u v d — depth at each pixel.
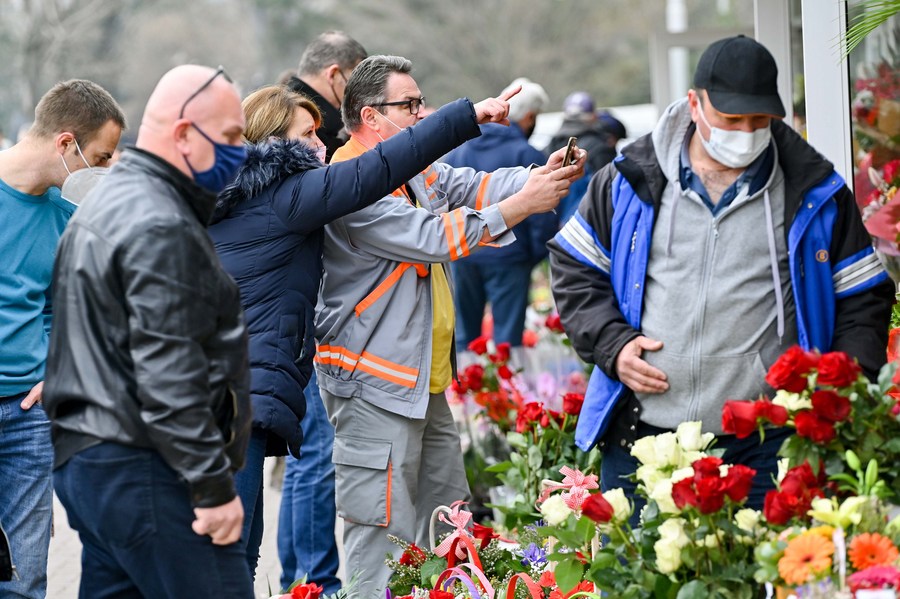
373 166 7.42
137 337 5.49
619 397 6.98
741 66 6.33
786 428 6.71
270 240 7.43
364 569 8.27
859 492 5.54
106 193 5.74
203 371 5.60
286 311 7.48
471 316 17.23
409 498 8.30
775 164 6.68
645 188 6.78
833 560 5.22
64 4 62.03
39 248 8.19
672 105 6.80
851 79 9.18
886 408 5.74
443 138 7.52
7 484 8.28
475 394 11.72
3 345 8.06
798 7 10.95
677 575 5.82
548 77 77.38
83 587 6.22
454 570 7.32
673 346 6.72
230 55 87.38
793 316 6.67
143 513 5.70
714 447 6.78
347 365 8.13
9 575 7.21
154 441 5.55
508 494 10.90
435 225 7.88
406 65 8.36
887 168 9.40
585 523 6.24
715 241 6.67
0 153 8.12
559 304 7.14
